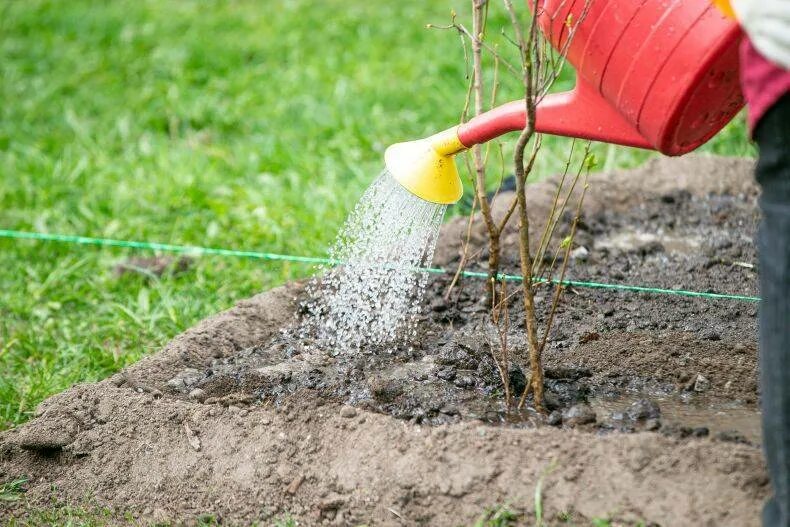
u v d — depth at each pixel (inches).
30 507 168.1
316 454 163.0
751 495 137.3
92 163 319.0
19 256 269.1
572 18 145.6
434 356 187.8
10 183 307.9
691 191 265.4
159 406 175.5
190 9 453.1
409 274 188.9
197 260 261.1
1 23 432.5
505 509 146.2
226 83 374.9
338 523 155.1
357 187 289.0
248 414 170.9
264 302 214.4
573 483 145.6
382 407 168.9
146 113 353.4
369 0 445.7
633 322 198.1
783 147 120.1
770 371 121.8
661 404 165.2
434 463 153.4
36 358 223.6
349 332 197.0
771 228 121.6
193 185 295.0
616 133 149.1
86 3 460.8
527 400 168.2
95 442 173.0
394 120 331.0
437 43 382.3
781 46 114.0
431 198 163.8
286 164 310.7
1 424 196.7
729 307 202.7
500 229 172.6
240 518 160.6
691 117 140.2
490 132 157.6
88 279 255.9
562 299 209.3
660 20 136.3
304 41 408.8
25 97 373.1
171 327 230.4
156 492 165.6
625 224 251.0
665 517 138.3
